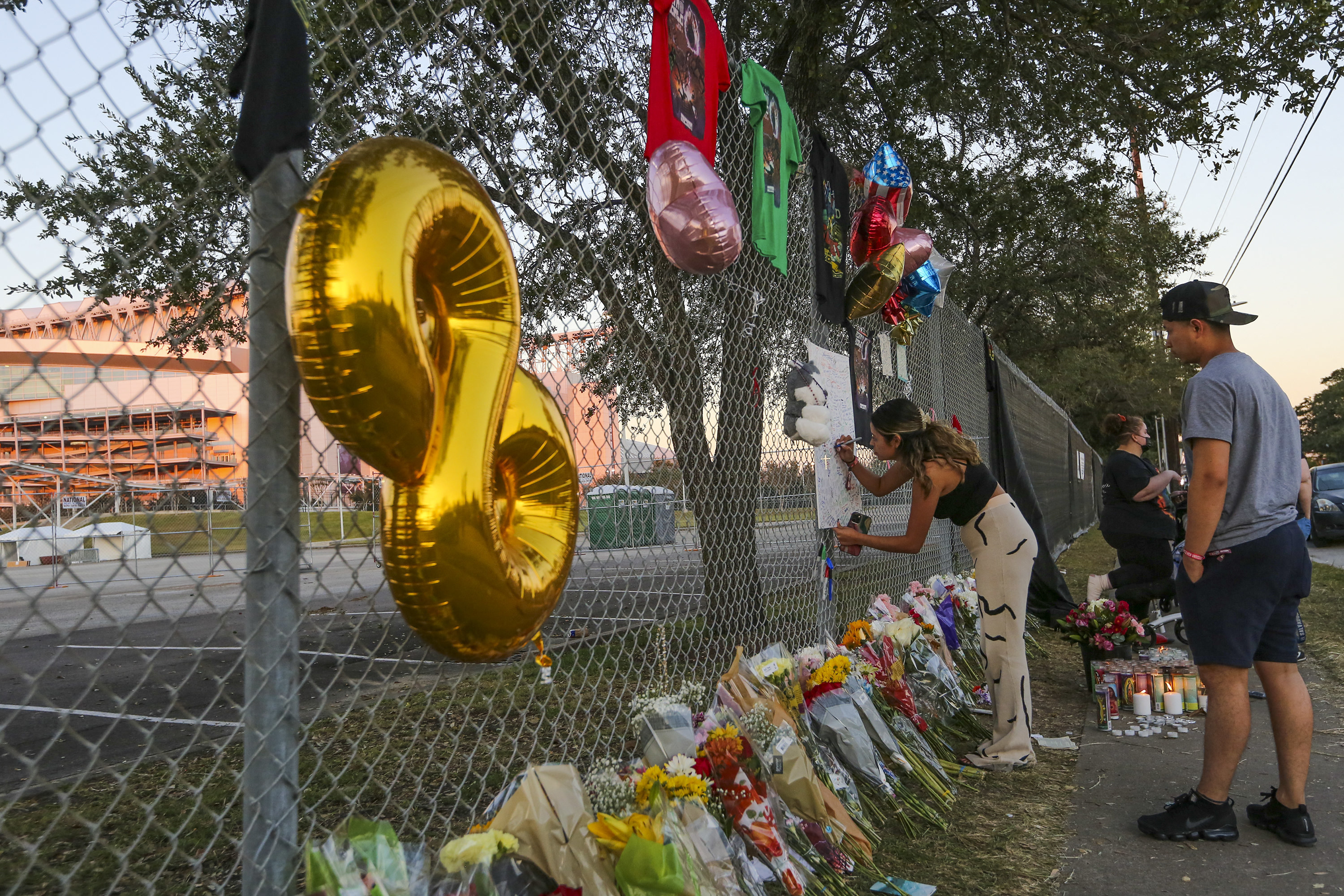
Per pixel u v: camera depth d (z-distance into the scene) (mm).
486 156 1961
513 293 1552
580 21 2381
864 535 3650
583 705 3830
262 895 1356
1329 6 6953
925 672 4086
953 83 8922
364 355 1233
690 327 2893
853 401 4242
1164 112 7855
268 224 1374
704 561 2963
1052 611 7297
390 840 1444
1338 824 3051
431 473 1385
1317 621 7371
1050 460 12586
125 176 1216
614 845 1734
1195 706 4602
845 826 2672
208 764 3666
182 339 1312
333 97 1526
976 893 2559
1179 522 7258
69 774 3570
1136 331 18922
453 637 1439
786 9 6672
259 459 1367
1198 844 2906
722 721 2467
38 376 1129
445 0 1828
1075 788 3496
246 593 1368
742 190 3254
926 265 4801
